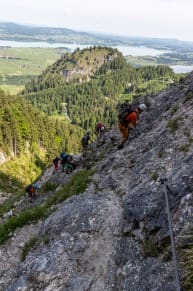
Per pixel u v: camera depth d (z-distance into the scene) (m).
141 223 16.50
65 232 19.12
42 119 166.00
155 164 19.28
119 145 24.78
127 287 14.36
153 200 16.69
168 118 23.30
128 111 24.38
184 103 23.28
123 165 22.16
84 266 17.02
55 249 18.30
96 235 18.12
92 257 17.22
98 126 33.12
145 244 15.31
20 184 121.38
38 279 17.22
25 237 21.52
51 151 151.75
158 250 14.38
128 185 20.06
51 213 22.19
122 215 18.20
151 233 15.52
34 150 145.75
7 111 135.00
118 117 24.59
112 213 18.72
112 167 22.73
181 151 18.52
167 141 20.25
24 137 142.62
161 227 15.13
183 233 13.54
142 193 17.77
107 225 18.25
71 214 19.98
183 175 16.34
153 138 22.33
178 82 29.03
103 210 19.14
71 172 30.38
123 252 16.22
